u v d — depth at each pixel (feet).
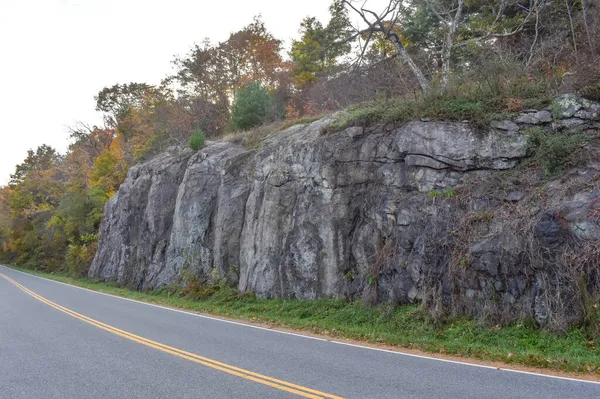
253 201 60.13
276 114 88.22
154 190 82.79
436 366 25.16
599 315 27.96
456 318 34.65
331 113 61.77
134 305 56.59
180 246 71.46
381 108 50.03
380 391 20.27
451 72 51.26
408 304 38.70
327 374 23.41
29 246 167.53
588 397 19.11
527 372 23.66
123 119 155.02
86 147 165.37
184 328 38.93
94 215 119.75
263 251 54.70
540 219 32.55
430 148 42.70
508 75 46.09
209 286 60.95
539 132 38.86
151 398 20.03
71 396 20.75
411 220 40.68
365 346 31.58
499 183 38.55
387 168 45.68
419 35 73.72
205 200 70.18
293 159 54.34
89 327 39.22
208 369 24.70
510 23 59.72
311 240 49.80
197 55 115.55
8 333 37.42
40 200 175.94
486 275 34.04
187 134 107.45
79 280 98.58
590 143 36.32
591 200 31.65
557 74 43.86
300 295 49.29
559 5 56.03
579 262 29.66
